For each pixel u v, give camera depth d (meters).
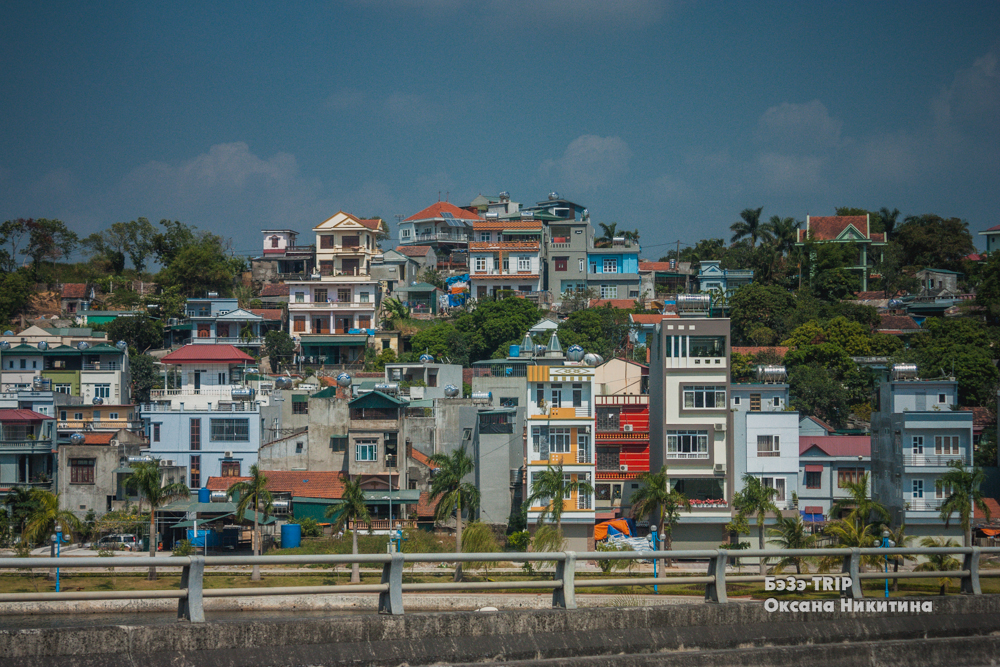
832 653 22.78
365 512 90.25
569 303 175.75
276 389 133.25
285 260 198.25
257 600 67.50
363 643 20.38
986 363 127.31
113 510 102.19
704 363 99.56
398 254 192.00
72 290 181.12
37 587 72.31
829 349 134.62
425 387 126.94
